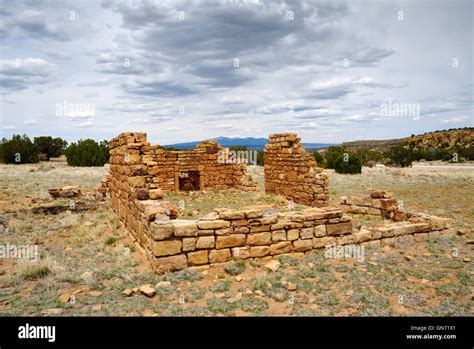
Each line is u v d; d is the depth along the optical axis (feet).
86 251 36.06
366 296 23.84
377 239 36.68
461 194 74.69
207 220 30.07
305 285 25.73
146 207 32.09
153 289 24.70
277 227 31.99
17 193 74.69
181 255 28.60
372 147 391.65
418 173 133.80
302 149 65.46
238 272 28.55
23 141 168.55
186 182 96.84
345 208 57.41
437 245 36.11
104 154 175.73
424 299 23.66
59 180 101.50
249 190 89.45
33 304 23.40
